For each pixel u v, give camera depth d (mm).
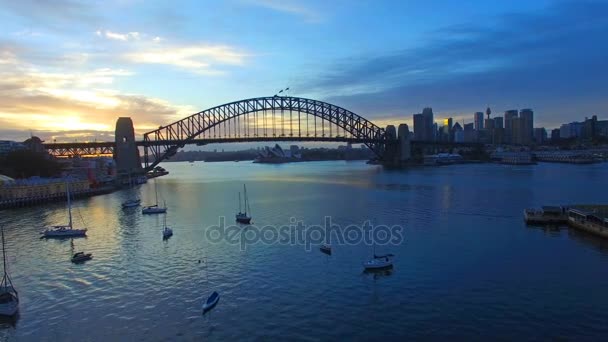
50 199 124562
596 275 47750
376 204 103812
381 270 50375
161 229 78562
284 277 48875
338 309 40250
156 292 45500
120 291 46156
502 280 46562
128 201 112938
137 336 36188
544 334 34719
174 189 159750
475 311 39062
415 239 65188
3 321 39719
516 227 73312
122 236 73500
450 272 49438
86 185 147750
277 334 35844
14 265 57312
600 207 76938
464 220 80438
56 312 41344
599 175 184000
